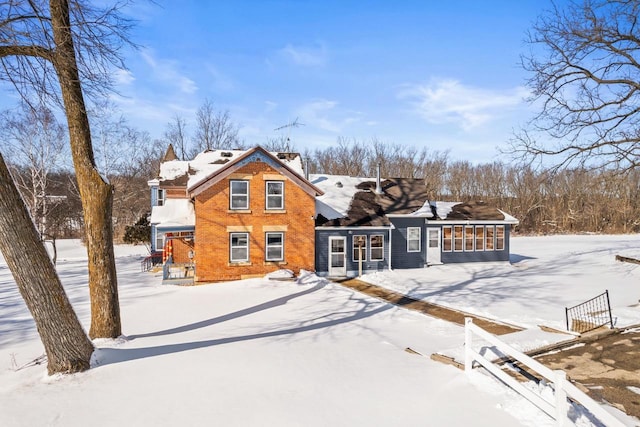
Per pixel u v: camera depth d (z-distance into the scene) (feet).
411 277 70.44
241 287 58.85
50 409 19.31
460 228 84.74
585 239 165.48
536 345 30.04
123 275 74.95
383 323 38.91
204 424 17.94
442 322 39.24
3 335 36.50
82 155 30.99
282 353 28.14
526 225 214.69
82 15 28.22
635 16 55.21
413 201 84.02
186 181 79.66
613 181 59.98
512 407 19.70
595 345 31.09
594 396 22.40
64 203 155.33
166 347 29.53
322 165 219.82
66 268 84.79
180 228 66.90
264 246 66.03
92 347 26.27
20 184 114.73
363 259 74.28
